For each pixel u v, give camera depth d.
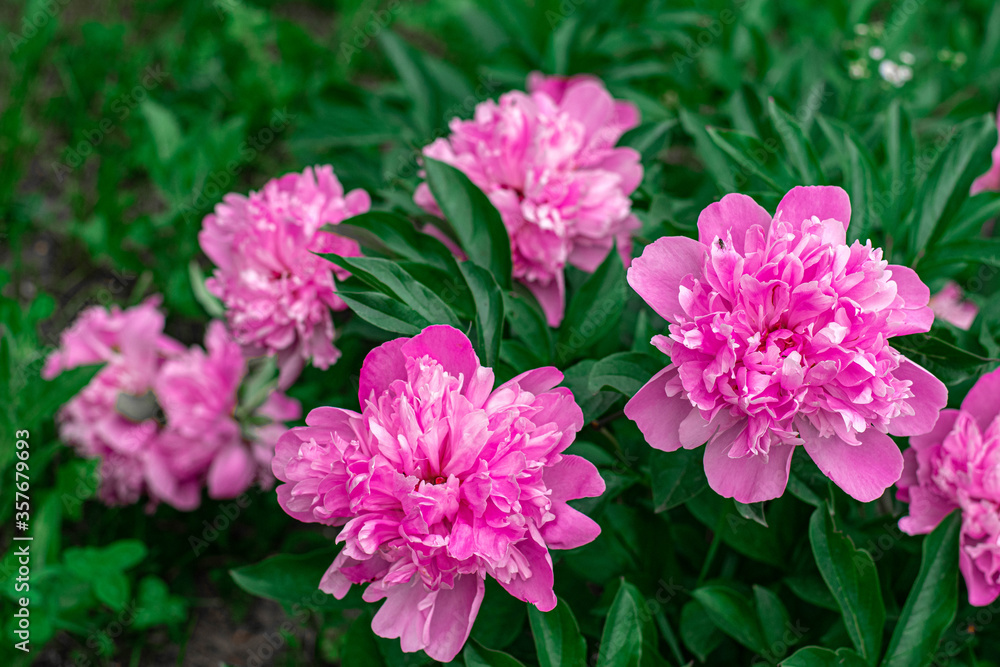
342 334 0.87
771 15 1.59
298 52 1.46
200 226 1.17
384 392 0.74
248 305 0.85
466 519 0.72
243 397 0.99
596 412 0.79
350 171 1.12
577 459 0.73
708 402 0.71
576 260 0.85
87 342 1.01
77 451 1.03
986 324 0.85
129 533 1.04
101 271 1.28
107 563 0.94
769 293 0.71
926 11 1.62
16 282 1.20
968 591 0.80
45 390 0.94
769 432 0.71
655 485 0.77
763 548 0.85
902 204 0.87
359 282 0.86
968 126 0.87
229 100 1.43
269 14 1.59
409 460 0.72
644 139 0.93
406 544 0.72
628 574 0.85
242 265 0.86
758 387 0.70
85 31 1.42
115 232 1.18
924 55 1.49
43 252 1.28
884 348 0.71
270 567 0.83
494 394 0.73
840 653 0.78
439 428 0.72
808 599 0.84
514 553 0.72
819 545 0.79
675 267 0.73
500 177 0.84
